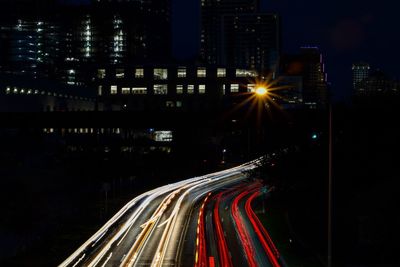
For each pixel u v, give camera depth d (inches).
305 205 2223.2
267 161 2568.9
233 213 2514.8
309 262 1541.6
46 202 3125.0
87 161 4468.5
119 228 2183.8
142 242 1863.9
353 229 1806.1
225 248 1743.4
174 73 6904.5
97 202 3041.3
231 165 4840.1
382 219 1690.5
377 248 1632.6
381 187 1847.9
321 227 1947.6
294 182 2268.7
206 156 5255.9
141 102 6879.9
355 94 2182.6
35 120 3353.8
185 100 6875.0
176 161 4928.6
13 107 4901.6
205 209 2645.2
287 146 2426.2
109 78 6929.1
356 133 2011.6
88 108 6392.7
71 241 1969.7
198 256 1625.2
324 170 2049.7
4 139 4409.5
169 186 3590.1
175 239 1907.0
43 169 3902.6
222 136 5477.4
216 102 6815.9
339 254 1616.6
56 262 1611.7
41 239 2049.7
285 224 2187.5
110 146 5290.4
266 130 2977.4
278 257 1604.3
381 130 1980.8
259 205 2758.4
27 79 5132.9
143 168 4557.1
